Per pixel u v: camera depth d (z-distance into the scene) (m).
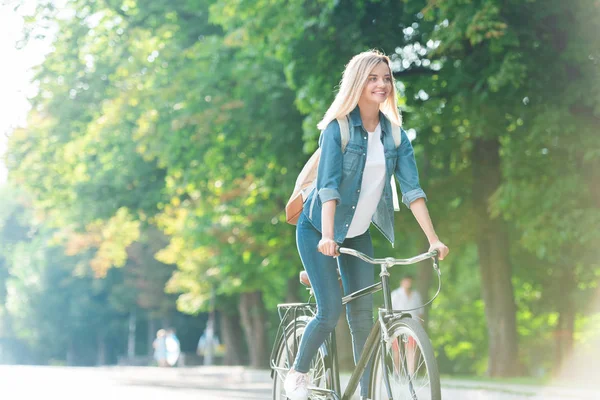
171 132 31.38
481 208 29.23
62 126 35.50
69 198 38.47
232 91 30.84
